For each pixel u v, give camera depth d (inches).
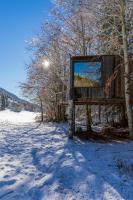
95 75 756.6
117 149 583.5
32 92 1513.3
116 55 755.4
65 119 1376.7
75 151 565.6
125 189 343.9
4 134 824.3
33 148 598.9
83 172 406.3
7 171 416.5
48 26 1157.1
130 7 716.7
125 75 711.7
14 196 326.0
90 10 770.8
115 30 735.7
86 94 756.6
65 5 948.6
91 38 956.6
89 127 868.0
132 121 719.7
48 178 382.9
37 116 1749.5
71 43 1070.4
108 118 1170.6
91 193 335.3
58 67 1231.5
